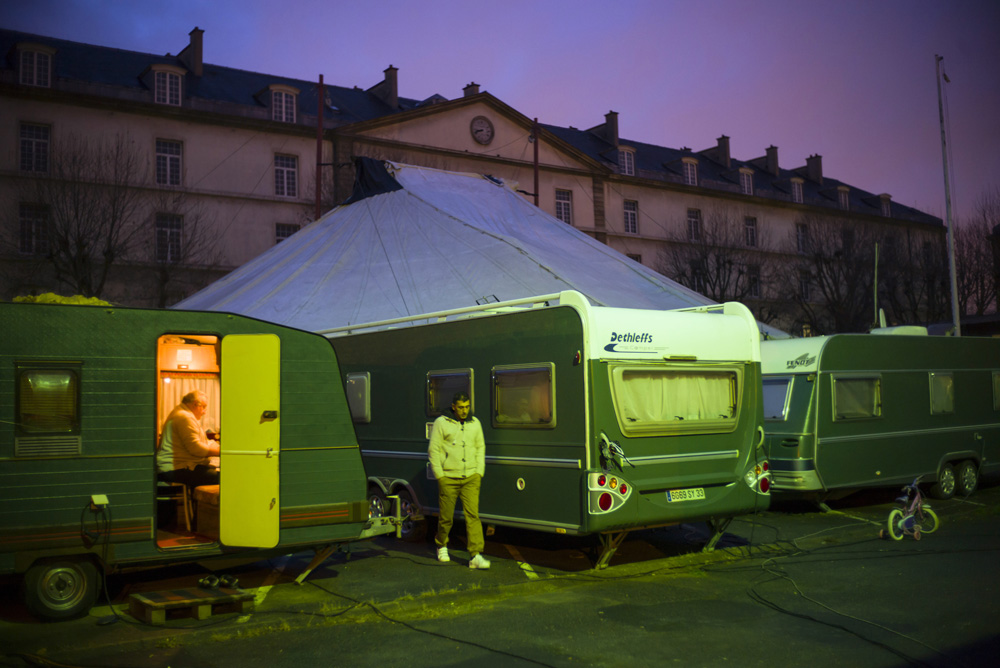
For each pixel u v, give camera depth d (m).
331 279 17.83
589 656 5.36
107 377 6.53
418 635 5.88
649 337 8.02
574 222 45.72
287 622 6.19
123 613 6.56
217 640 5.84
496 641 5.70
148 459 6.61
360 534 7.42
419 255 17.95
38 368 6.31
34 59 31.86
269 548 6.98
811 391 11.31
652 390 8.02
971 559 8.14
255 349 7.06
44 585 6.26
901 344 12.45
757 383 8.80
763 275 48.59
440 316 9.60
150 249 33.28
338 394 7.43
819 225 44.31
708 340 8.47
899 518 9.29
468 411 8.39
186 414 7.92
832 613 6.27
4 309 6.25
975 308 35.16
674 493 8.01
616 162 48.69
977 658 5.16
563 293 7.92
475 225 18.66
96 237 30.27
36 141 31.80
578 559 8.61
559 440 7.84
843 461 11.46
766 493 8.67
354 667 5.20
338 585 7.50
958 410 13.16
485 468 8.65
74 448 6.37
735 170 53.44
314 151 37.59
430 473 9.46
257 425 7.01
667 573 7.84
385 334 10.37
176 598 6.38
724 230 47.88
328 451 7.32
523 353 8.29
